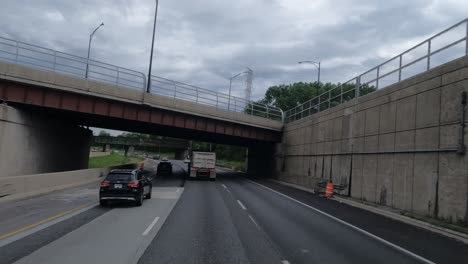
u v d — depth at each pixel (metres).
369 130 24.73
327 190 27.14
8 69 28.83
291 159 45.31
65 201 19.42
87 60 32.69
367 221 15.80
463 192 15.17
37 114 31.33
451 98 16.53
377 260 9.04
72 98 32.44
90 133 49.41
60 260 8.20
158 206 18.39
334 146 31.33
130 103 35.97
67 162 39.78
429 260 9.27
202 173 42.62
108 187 17.92
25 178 20.80
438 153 17.11
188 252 9.23
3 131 26.05
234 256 9.00
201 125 43.19
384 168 22.19
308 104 49.44
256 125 47.25
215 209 17.84
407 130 19.98
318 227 13.68
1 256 8.43
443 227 14.46
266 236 11.59
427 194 17.66
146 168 70.44
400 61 22.38
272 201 22.42
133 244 9.94
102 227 12.38
